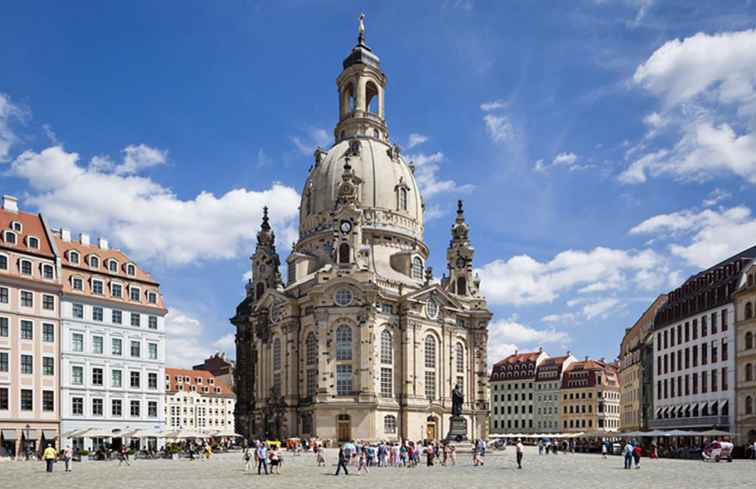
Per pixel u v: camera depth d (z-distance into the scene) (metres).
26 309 103.88
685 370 122.62
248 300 165.25
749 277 107.38
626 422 178.50
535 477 62.41
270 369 145.25
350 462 83.25
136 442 114.25
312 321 135.75
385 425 131.25
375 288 131.88
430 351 142.75
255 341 151.50
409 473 68.38
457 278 161.12
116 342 113.31
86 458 97.81
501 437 174.62
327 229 151.25
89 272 112.56
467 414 148.25
